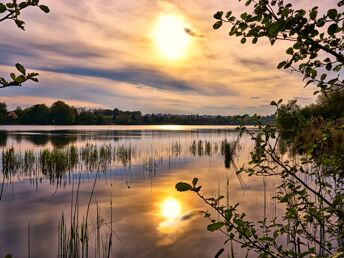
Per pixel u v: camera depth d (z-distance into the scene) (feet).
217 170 58.65
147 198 38.75
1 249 23.85
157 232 26.96
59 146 98.12
